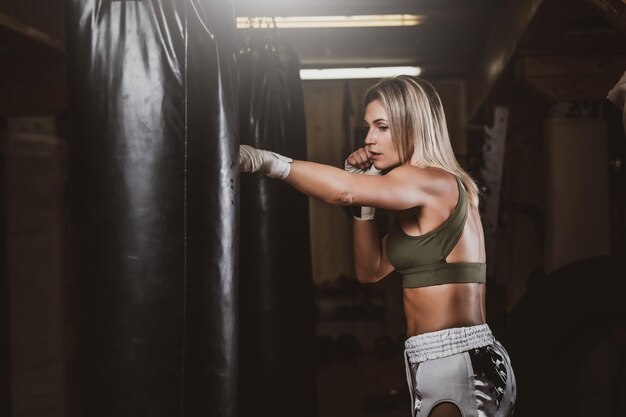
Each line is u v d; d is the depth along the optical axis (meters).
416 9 6.07
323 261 9.04
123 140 1.80
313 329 3.59
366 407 5.32
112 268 1.78
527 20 4.44
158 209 1.80
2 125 4.79
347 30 6.67
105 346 1.77
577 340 3.41
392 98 2.09
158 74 1.82
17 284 4.67
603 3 2.63
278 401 3.34
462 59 7.91
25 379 4.59
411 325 2.01
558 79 5.07
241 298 3.35
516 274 7.03
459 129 8.99
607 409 3.31
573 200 5.09
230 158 1.84
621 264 3.54
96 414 1.77
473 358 1.90
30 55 4.54
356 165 2.21
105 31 1.83
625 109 2.23
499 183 4.86
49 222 4.75
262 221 3.36
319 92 9.15
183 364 1.79
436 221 1.96
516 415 3.44
